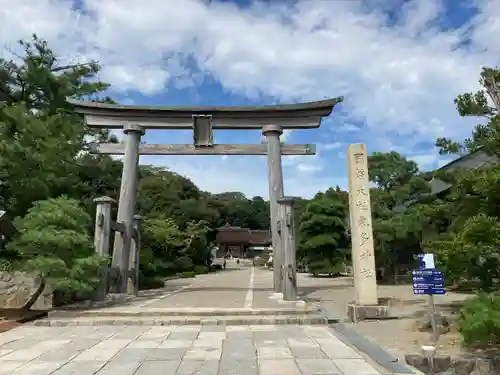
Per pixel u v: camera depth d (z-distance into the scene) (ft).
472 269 30.12
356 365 20.98
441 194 76.28
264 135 60.95
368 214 39.37
